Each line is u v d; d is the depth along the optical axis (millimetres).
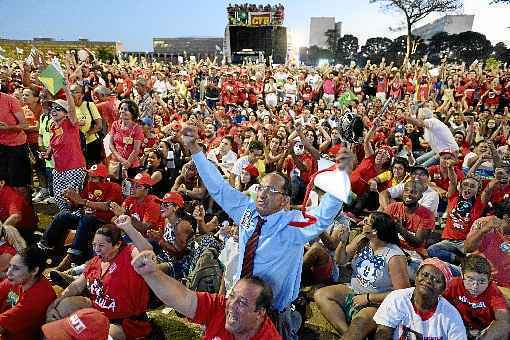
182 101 13633
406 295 3094
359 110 12164
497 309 3244
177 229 4441
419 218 4586
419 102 13438
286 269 2814
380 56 44750
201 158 3039
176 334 3771
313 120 10594
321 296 3812
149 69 20719
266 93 17500
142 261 2387
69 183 5223
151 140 7879
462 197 4949
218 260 4164
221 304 2604
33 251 3193
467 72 18766
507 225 4512
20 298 3250
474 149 8094
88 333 2461
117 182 5953
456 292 3422
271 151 7195
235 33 39750
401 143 8523
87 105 6656
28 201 5516
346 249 4094
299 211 2818
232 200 3014
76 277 4285
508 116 12352
